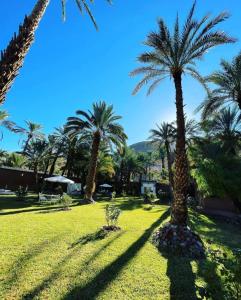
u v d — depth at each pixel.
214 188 20.42
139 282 6.12
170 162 33.75
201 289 4.25
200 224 16.12
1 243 8.52
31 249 8.09
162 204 27.95
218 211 22.81
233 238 12.43
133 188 47.50
